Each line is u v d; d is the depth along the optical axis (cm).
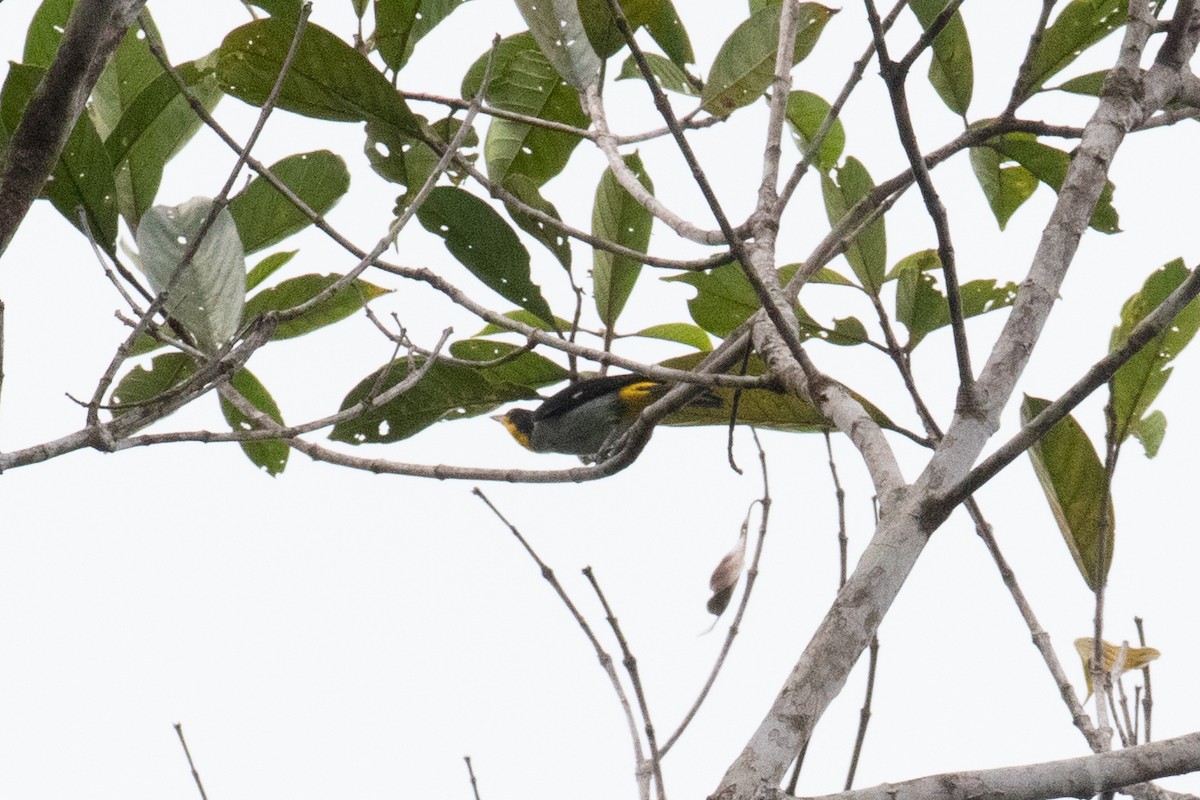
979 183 1015
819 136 797
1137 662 630
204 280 723
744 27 893
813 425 849
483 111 924
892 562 503
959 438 535
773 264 749
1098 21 884
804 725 462
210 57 863
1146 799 550
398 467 856
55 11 834
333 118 884
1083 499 662
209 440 661
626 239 997
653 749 539
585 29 862
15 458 580
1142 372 713
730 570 566
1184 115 876
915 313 871
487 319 797
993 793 462
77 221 745
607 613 571
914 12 909
